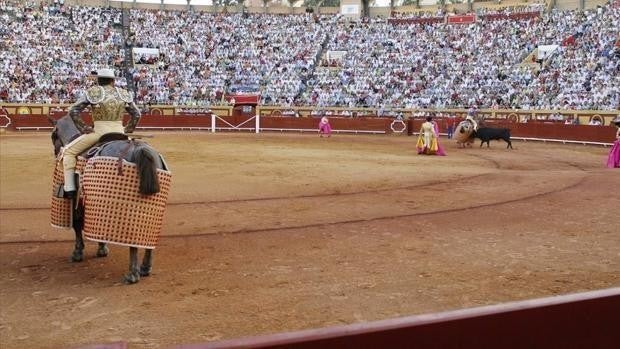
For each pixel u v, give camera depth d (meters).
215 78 40.59
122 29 43.62
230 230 7.39
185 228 7.51
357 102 38.09
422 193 10.49
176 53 42.31
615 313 1.70
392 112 36.75
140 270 5.48
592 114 30.70
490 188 11.16
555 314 1.62
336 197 10.02
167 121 35.53
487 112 34.31
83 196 5.30
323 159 17.08
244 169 14.12
